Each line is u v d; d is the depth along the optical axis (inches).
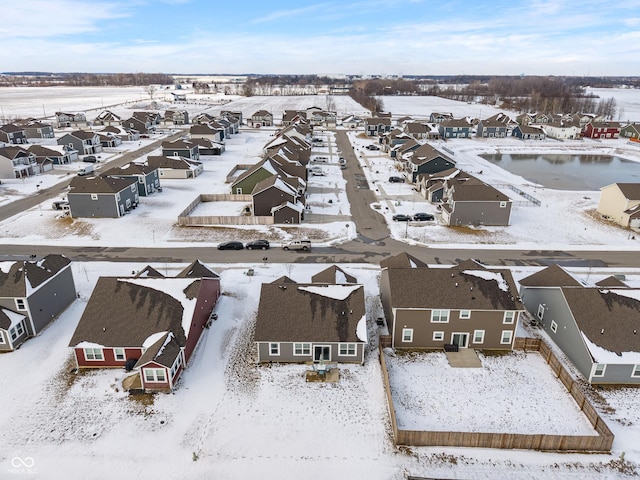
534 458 1038.4
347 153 4584.2
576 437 1042.7
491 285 1450.5
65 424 1125.1
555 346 1462.8
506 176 3745.1
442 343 1445.6
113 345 1301.7
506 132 5861.2
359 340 1327.5
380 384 1283.2
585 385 1285.7
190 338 1368.1
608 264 2039.9
